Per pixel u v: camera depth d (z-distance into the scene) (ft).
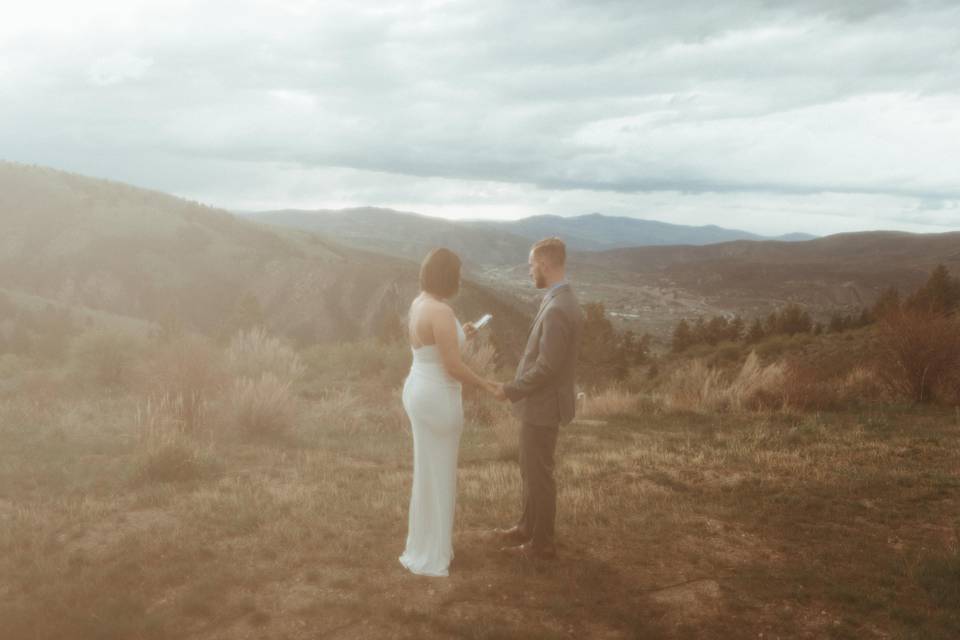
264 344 46.91
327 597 13.19
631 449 27.71
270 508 18.34
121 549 15.19
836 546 16.74
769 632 12.38
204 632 11.84
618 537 17.11
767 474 23.48
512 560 15.11
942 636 12.10
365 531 16.93
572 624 12.46
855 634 12.34
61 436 26.48
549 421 14.64
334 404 35.17
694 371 45.93
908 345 40.24
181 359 33.12
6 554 15.08
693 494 21.20
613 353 85.76
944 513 19.35
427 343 14.46
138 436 26.22
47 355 58.65
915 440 28.78
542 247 14.76
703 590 14.02
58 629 11.67
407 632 11.90
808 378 40.40
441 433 14.56
